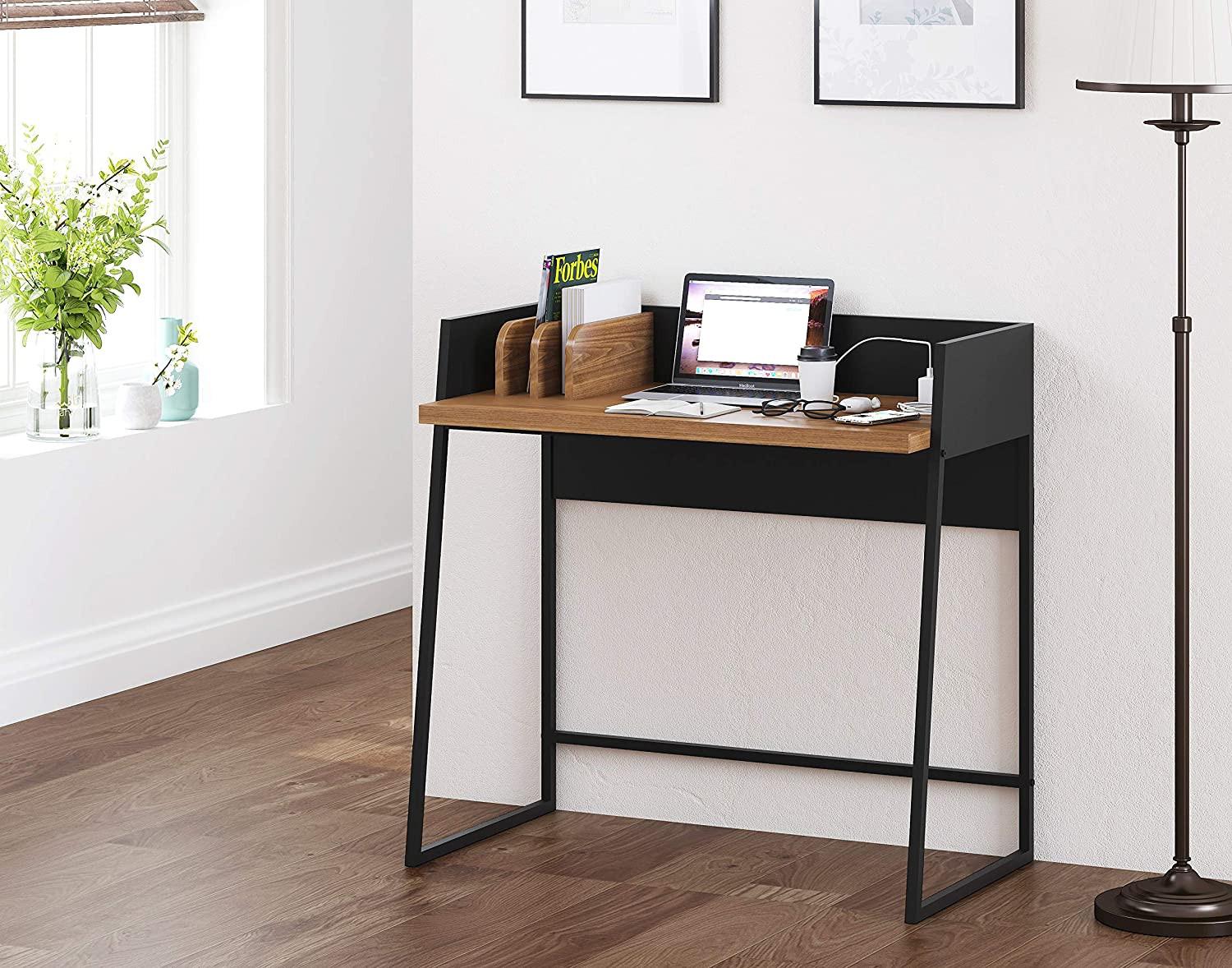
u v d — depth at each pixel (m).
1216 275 3.82
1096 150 3.88
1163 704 3.96
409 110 6.28
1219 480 3.85
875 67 4.00
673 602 4.31
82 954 3.56
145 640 5.43
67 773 4.64
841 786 4.22
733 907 3.81
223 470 5.68
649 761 4.38
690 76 4.16
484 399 4.00
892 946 3.59
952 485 4.02
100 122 5.66
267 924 3.71
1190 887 3.70
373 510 6.26
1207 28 3.41
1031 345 3.92
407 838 4.05
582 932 3.67
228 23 5.77
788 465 4.14
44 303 5.17
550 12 4.26
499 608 4.47
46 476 5.11
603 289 4.05
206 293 5.89
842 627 4.18
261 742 4.91
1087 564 3.97
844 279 4.11
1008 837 4.09
